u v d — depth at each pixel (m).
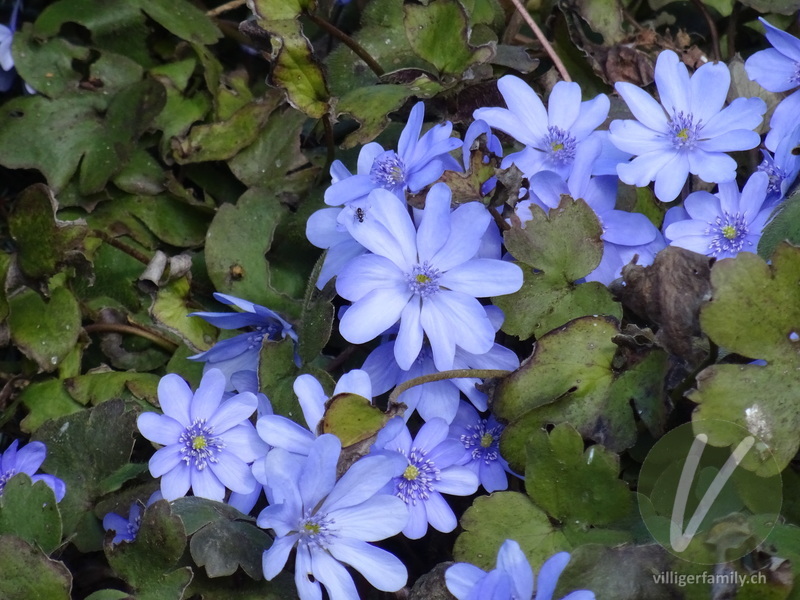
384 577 0.33
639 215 0.37
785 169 0.37
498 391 0.35
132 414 0.37
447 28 0.41
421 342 0.35
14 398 0.40
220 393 0.36
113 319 0.41
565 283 0.37
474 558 0.35
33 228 0.39
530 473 0.35
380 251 0.36
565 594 0.33
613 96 0.42
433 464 0.36
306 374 0.35
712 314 0.33
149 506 0.34
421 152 0.37
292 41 0.39
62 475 0.38
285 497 0.33
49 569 0.34
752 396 0.34
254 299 0.40
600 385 0.35
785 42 0.39
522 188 0.38
